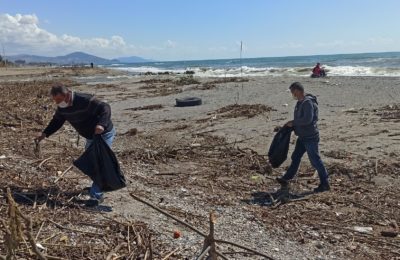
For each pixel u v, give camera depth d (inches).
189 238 231.6
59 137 507.5
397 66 1978.3
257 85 1113.4
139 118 683.4
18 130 528.1
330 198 319.9
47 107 753.6
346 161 403.2
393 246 245.1
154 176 367.2
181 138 519.5
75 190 293.6
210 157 432.8
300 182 358.0
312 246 242.5
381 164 388.8
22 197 269.0
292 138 487.5
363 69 1770.4
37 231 217.2
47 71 2701.8
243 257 217.0
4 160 355.6
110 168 267.0
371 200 316.2
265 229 262.2
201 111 710.5
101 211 262.1
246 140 495.5
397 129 514.3
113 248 206.7
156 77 1838.1
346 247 243.0
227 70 2309.3
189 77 1481.3
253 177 371.2
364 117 597.6
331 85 1052.5
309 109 323.9
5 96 921.5
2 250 184.2
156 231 235.0
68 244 206.7
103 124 264.4
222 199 314.5
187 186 342.0
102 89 1250.0
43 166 347.3
